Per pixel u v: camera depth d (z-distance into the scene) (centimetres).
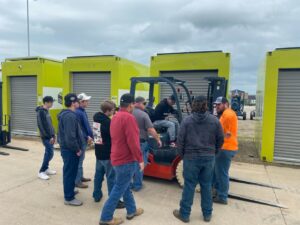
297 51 753
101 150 413
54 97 1175
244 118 2503
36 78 1141
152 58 927
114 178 415
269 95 789
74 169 446
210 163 390
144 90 977
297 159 780
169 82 574
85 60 1024
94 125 421
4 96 1197
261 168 730
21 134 1191
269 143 797
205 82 870
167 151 563
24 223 387
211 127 389
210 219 411
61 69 1213
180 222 402
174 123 570
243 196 509
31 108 1164
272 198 511
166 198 494
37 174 609
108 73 1003
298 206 477
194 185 397
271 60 780
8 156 782
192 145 386
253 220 417
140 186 532
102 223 376
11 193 496
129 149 367
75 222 392
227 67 828
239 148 1001
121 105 372
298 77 765
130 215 404
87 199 476
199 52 860
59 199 473
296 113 773
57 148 884
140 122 503
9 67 1183
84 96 526
